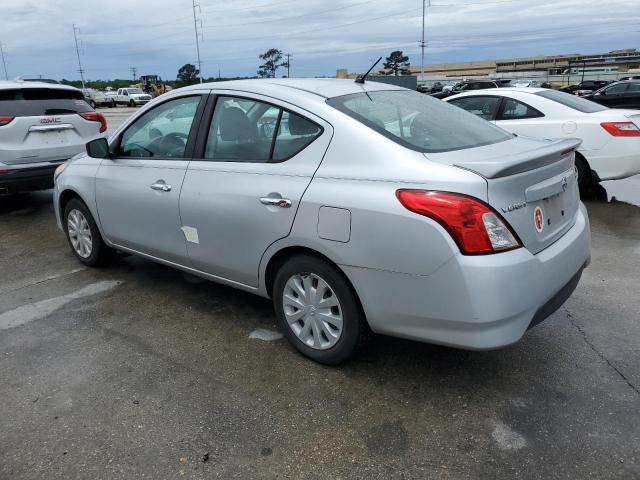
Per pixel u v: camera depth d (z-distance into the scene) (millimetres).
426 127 3074
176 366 3199
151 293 4309
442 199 2447
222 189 3314
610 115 6930
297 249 3045
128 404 2830
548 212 2801
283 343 3449
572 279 2975
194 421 2682
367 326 2951
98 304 4113
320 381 3006
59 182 4816
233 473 2338
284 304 3221
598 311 3809
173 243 3783
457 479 2279
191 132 3631
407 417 2688
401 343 3402
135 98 46812
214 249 3475
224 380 3041
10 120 6383
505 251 2459
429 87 55219
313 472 2338
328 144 2896
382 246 2607
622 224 6105
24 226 6527
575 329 3551
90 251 4770
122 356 3326
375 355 3262
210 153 3518
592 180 7121
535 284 2543
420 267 2521
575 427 2584
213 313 3922
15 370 3184
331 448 2479
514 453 2422
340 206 2727
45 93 6812
